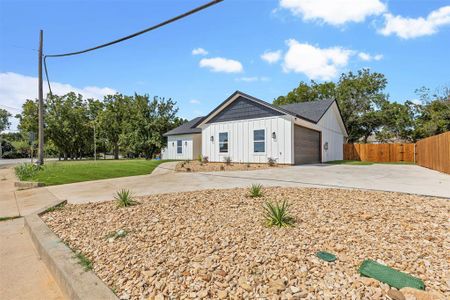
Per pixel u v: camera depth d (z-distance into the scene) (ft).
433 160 39.22
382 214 12.17
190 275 7.07
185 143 78.69
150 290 6.42
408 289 5.95
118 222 12.16
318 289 6.18
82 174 35.01
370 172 35.01
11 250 10.59
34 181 28.58
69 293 6.82
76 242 9.92
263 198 16.31
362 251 8.21
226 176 32.19
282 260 7.71
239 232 10.23
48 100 104.27
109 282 6.88
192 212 13.43
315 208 13.47
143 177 33.14
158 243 9.45
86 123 116.78
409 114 87.04
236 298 5.96
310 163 53.16
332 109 63.67
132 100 111.45
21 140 149.18
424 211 12.64
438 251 8.14
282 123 44.96
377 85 92.53
